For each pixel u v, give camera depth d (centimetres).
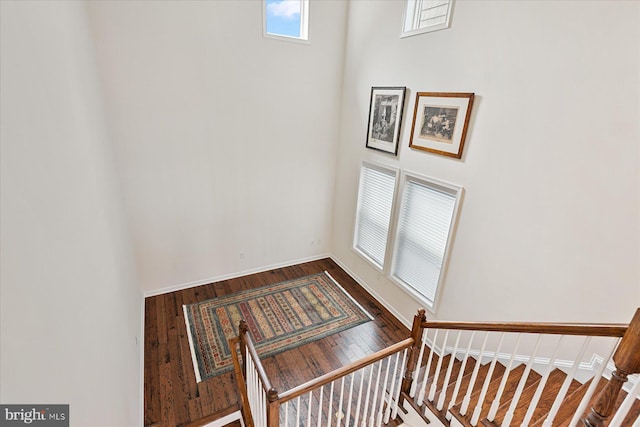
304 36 456
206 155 438
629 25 198
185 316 428
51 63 155
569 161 240
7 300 81
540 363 290
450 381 292
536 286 277
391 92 402
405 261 428
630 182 212
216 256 498
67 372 118
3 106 93
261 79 441
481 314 328
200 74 400
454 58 315
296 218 549
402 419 278
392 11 386
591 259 239
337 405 306
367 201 491
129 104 373
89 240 185
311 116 498
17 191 96
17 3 115
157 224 436
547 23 238
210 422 286
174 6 363
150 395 312
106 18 336
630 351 138
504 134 280
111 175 320
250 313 441
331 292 498
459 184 331
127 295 316
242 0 395
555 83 239
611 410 150
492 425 212
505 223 292
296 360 367
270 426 190
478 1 284
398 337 410
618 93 209
